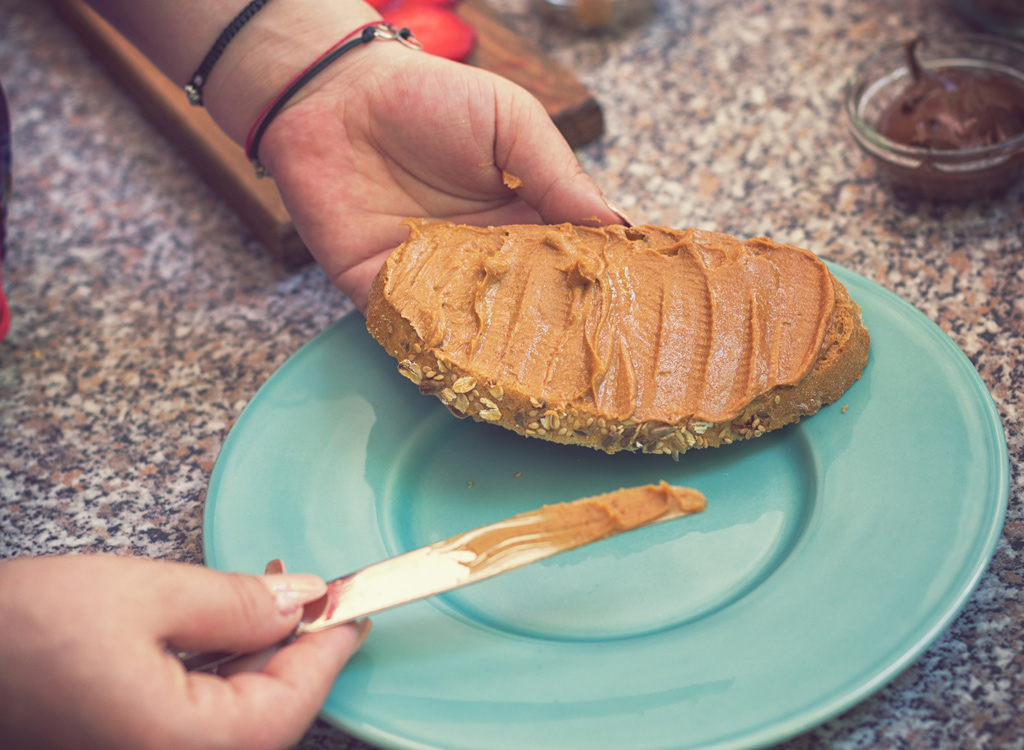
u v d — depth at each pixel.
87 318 0.57
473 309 0.46
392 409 0.48
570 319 0.46
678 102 0.63
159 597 0.39
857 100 0.57
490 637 0.42
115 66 0.68
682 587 0.43
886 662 0.39
